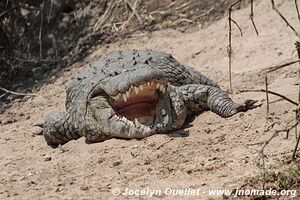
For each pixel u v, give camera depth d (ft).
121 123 54.44
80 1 96.32
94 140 56.70
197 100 58.13
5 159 56.75
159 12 90.94
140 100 55.06
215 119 56.34
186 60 78.64
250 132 51.65
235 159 47.19
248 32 80.07
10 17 96.89
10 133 66.95
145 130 53.72
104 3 94.99
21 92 83.20
